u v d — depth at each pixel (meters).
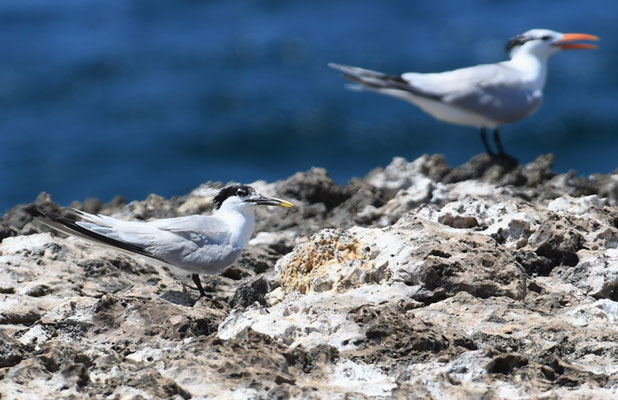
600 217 12.62
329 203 17.50
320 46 56.50
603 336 9.03
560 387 8.07
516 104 19.44
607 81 47.00
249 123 44.59
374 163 40.66
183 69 53.47
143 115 46.59
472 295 10.12
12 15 63.53
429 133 41.94
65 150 42.12
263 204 12.04
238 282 12.82
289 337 9.05
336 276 10.59
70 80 51.47
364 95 46.44
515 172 17.58
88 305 9.80
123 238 11.35
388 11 62.66
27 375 8.21
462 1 63.31
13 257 11.88
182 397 7.73
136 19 62.59
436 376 8.12
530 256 11.05
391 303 9.61
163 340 9.27
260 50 56.31
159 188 38.88
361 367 8.40
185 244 11.52
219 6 64.81
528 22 59.34
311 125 43.81
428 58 54.50
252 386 7.93
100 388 8.00
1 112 47.12
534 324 9.33
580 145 40.19
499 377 8.19
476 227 11.92
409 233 11.04
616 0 61.62
